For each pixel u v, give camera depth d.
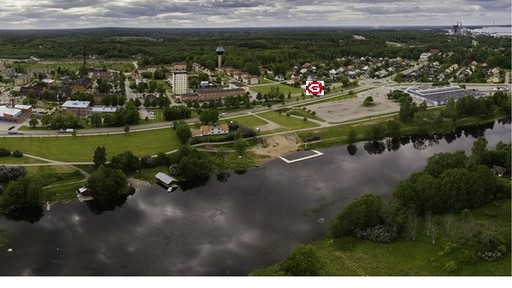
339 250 160.00
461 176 182.88
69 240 173.00
